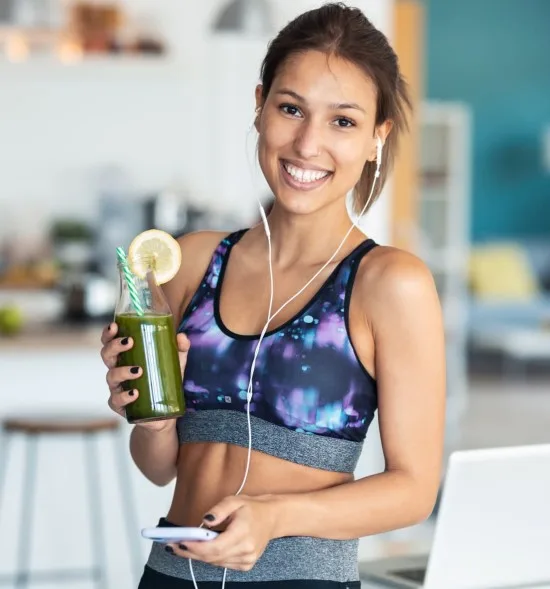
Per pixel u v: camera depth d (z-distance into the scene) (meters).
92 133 6.73
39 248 6.51
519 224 11.27
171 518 1.67
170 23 6.72
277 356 1.56
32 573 4.14
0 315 4.39
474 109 11.09
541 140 11.17
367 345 1.57
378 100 1.60
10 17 5.52
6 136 6.67
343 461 1.58
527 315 10.13
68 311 4.75
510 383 9.59
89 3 6.40
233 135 6.79
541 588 1.79
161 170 6.78
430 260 9.45
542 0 11.11
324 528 1.49
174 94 6.77
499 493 1.71
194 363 1.63
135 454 1.79
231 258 1.70
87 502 4.18
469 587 1.75
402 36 7.17
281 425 1.56
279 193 1.59
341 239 1.63
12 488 4.13
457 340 9.05
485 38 11.04
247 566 1.40
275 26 5.62
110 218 6.25
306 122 1.55
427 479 1.57
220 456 1.60
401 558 2.21
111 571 4.20
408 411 1.56
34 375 4.23
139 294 1.60
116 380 1.59
